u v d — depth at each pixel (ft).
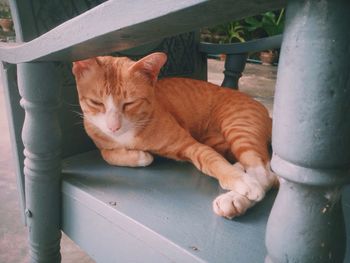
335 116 1.09
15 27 3.00
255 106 3.56
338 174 1.19
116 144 3.24
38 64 2.45
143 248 2.27
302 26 1.07
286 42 1.14
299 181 1.21
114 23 1.61
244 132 3.18
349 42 1.04
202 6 1.24
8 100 2.98
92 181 2.85
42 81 2.50
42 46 2.19
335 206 1.26
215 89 3.94
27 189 2.83
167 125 3.24
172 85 3.84
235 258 1.93
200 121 3.82
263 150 3.08
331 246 1.28
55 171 2.81
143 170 3.10
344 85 1.07
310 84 1.09
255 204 2.46
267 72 13.30
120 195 2.62
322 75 1.07
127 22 1.54
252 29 14.47
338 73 1.06
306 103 1.11
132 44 1.95
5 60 2.64
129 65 3.15
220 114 3.62
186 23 1.49
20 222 4.38
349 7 1.01
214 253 1.96
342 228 1.31
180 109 3.71
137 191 2.69
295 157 1.18
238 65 5.11
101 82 3.00
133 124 3.10
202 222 2.27
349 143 1.14
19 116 3.06
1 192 5.06
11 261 3.72
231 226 2.23
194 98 3.82
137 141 3.16
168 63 4.68
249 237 2.11
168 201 2.55
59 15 3.23
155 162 3.28
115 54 3.85
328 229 1.26
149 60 3.05
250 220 2.29
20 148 3.12
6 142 6.92
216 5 1.23
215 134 3.65
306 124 1.13
